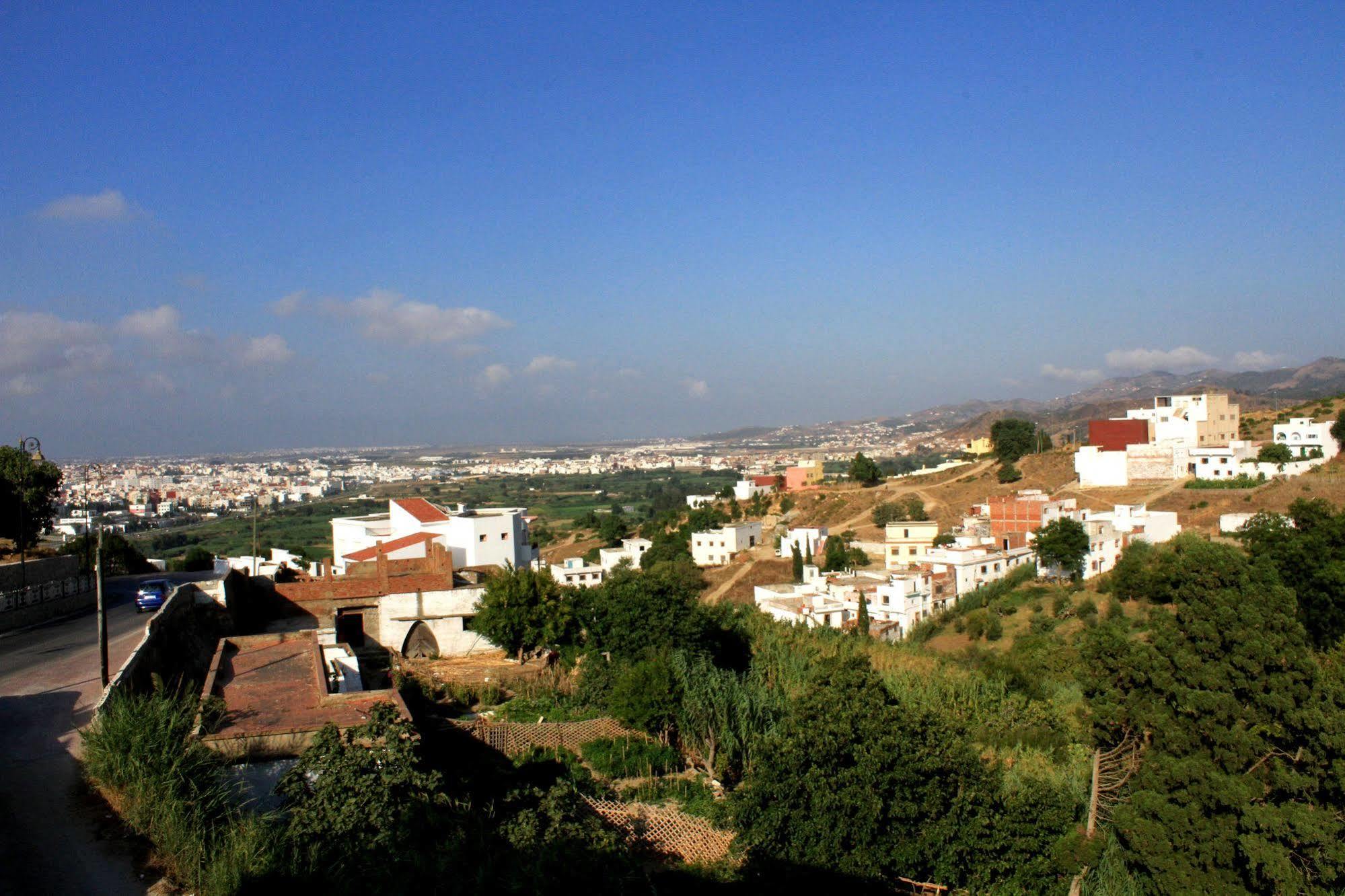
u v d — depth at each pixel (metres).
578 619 32.81
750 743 23.48
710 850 20.27
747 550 96.81
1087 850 19.28
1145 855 19.53
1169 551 55.50
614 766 24.20
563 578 82.12
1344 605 36.50
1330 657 25.89
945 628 56.56
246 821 12.97
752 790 19.30
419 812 13.94
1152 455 81.25
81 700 18.69
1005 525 73.12
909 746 18.97
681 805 22.19
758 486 137.00
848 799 18.12
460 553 46.69
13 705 18.34
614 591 33.56
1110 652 23.83
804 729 19.67
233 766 15.05
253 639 23.39
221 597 28.75
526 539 52.69
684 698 25.75
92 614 31.42
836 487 121.88
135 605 33.09
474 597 32.72
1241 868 19.25
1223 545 22.86
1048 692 36.00
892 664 39.34
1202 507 70.31
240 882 11.51
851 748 18.91
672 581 33.91
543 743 24.70
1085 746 26.38
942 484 111.00
